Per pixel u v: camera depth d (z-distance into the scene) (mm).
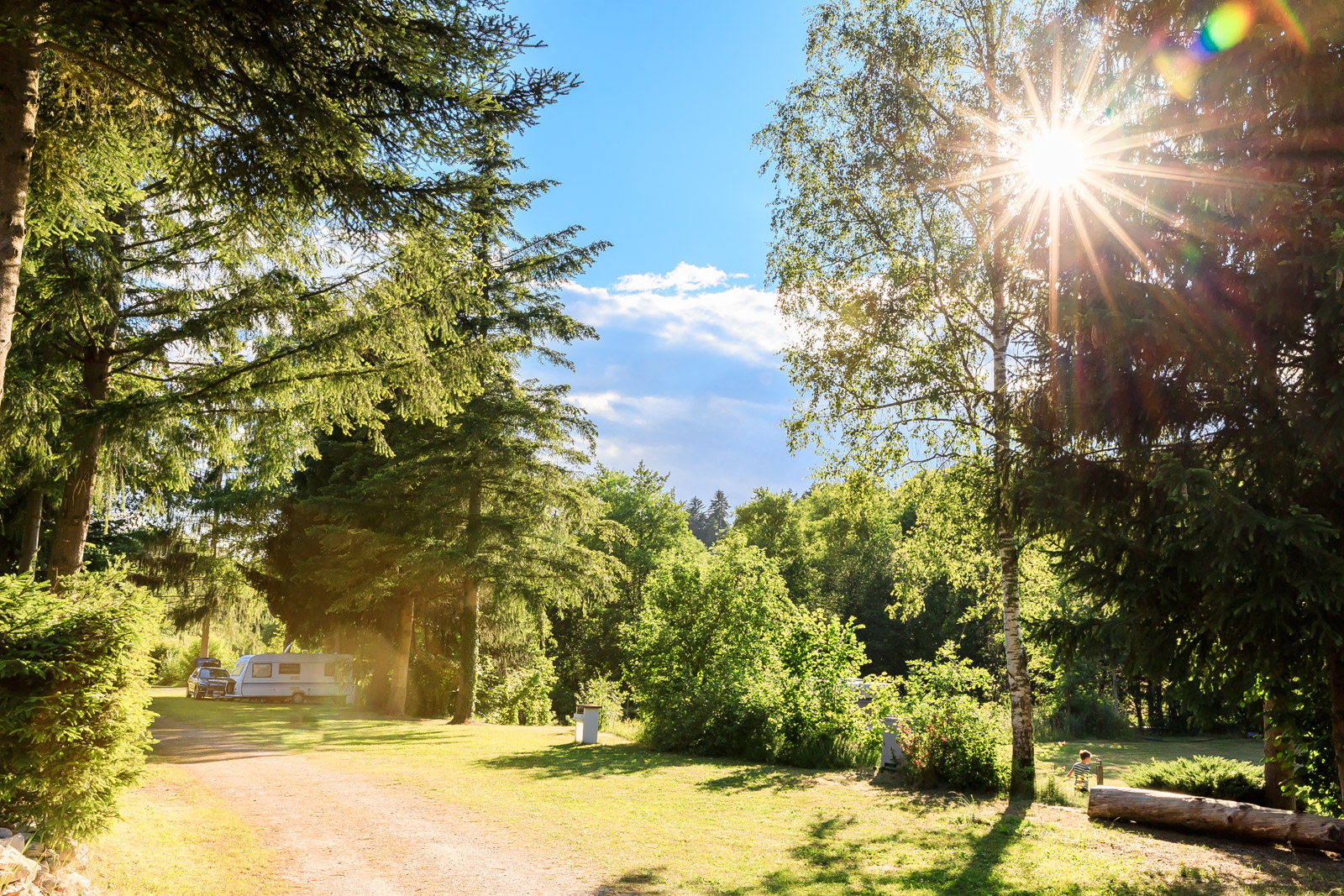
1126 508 7516
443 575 24609
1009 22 14352
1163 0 7484
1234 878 8117
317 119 6547
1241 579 6496
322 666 33562
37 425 10406
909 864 8406
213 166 7477
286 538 28484
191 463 12656
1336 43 6672
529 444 24016
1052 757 30422
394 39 6492
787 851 8828
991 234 13469
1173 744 36625
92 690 6695
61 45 6582
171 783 11773
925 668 15461
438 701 28391
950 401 14273
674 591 19609
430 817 9953
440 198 7594
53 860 6383
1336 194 6461
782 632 18516
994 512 8945
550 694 39062
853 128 15141
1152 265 7605
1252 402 7055
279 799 10789
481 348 12023
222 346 11570
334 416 11898
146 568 26797
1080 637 7746
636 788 12555
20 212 6988
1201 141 7406
